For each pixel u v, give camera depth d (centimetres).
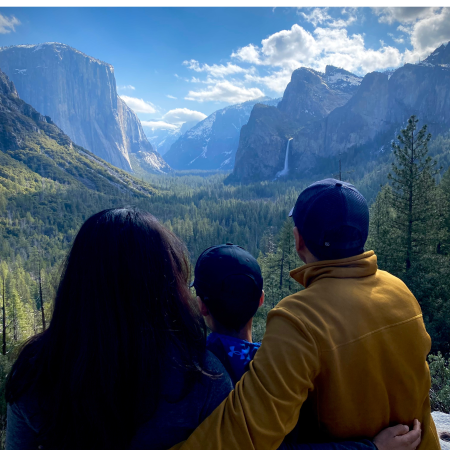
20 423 121
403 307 151
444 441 335
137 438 117
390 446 139
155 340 118
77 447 112
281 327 140
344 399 135
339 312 140
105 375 111
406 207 1819
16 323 4928
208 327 174
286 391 124
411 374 145
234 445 116
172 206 18500
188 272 145
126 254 123
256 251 10800
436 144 15162
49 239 13812
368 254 166
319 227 159
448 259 1767
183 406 119
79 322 116
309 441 152
